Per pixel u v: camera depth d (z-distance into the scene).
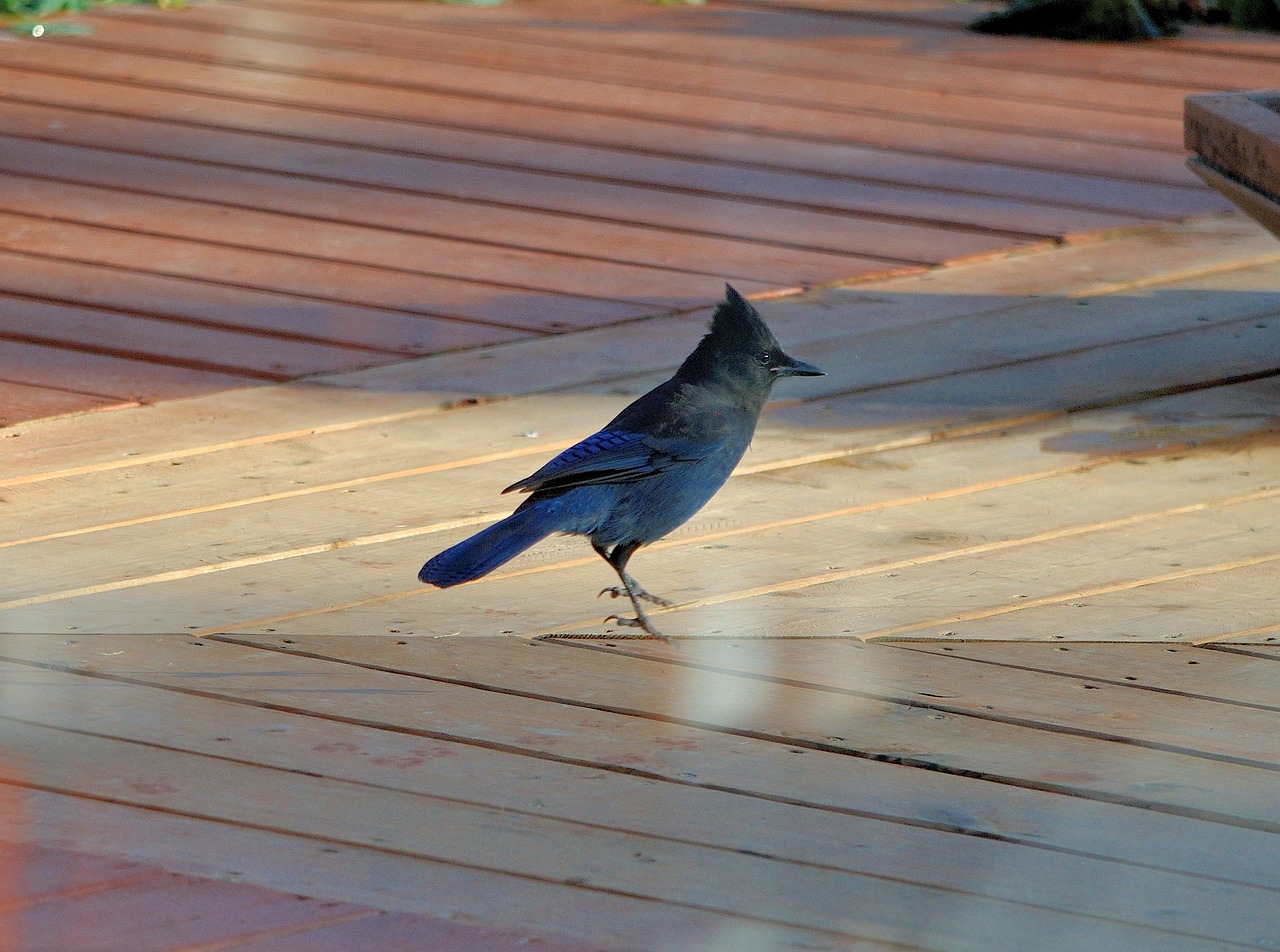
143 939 5.62
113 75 19.50
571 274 14.43
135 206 15.73
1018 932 5.93
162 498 10.34
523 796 6.97
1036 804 7.03
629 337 13.16
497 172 16.88
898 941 5.83
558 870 6.30
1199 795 7.11
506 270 14.51
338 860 6.30
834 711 7.90
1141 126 18.61
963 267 14.69
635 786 7.11
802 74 20.33
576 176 16.81
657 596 9.23
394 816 6.72
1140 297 14.00
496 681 8.15
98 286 13.91
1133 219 15.84
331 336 13.05
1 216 15.38
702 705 7.94
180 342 12.87
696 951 5.70
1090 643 8.67
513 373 12.45
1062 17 22.06
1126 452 11.20
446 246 15.00
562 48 21.16
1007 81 20.19
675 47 21.36
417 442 11.28
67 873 6.09
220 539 9.78
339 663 8.28
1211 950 5.84
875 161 17.41
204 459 10.96
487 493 10.52
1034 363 12.67
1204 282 14.33
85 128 17.77
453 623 8.82
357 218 15.59
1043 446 11.33
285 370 12.41
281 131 17.88
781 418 11.75
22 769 7.02
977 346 13.00
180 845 6.36
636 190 16.48
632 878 6.26
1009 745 7.57
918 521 10.24
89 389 11.98
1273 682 8.23
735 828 6.73
